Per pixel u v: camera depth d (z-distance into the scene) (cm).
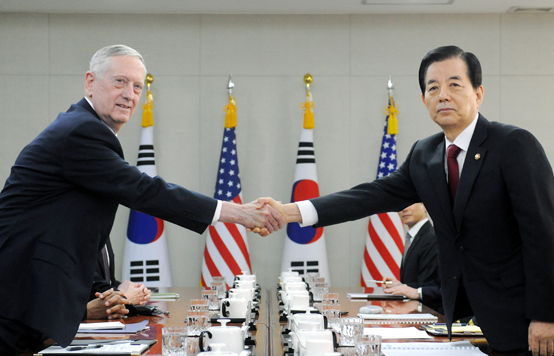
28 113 640
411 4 613
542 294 189
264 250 637
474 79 218
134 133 638
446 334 223
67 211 208
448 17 648
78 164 212
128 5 614
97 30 643
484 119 220
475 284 208
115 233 632
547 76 646
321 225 271
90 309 264
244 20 646
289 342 200
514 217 206
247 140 642
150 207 228
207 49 645
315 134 643
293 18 648
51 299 193
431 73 220
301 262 592
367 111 645
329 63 646
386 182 271
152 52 643
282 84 645
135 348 188
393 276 585
